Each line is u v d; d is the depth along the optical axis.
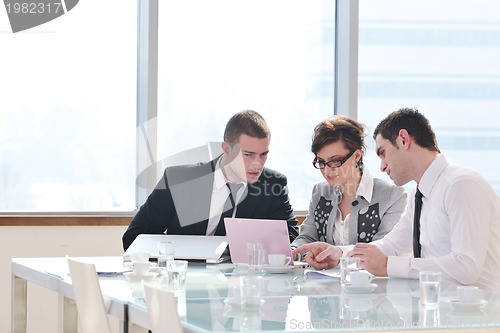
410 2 5.18
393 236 3.14
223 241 3.34
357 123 3.39
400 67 5.17
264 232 3.09
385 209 3.36
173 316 1.86
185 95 4.93
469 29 5.24
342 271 2.61
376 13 5.14
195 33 4.94
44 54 4.75
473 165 5.27
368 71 5.14
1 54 4.69
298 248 3.13
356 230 3.38
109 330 2.36
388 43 5.16
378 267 2.81
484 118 5.27
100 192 4.82
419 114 2.93
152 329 2.02
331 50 5.14
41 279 3.03
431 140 2.89
